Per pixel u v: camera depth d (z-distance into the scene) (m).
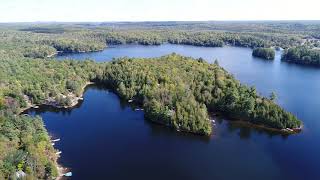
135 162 159.38
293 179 146.88
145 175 148.38
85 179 144.75
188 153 168.25
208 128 188.75
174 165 156.62
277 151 170.88
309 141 181.88
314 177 148.62
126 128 199.00
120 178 145.75
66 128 199.50
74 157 163.50
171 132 193.12
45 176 141.25
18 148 153.88
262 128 198.00
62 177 145.75
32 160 140.62
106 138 185.25
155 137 186.25
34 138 163.12
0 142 151.25
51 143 174.25
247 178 146.62
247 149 172.50
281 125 194.88
